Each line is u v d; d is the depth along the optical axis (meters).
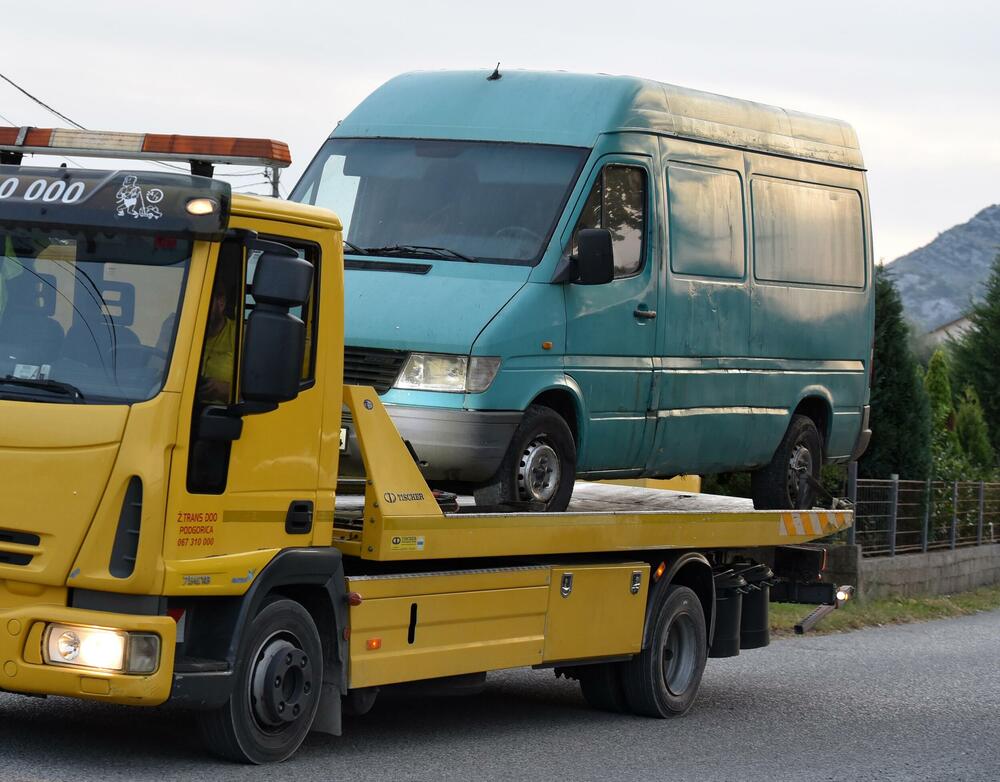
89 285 8.66
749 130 13.97
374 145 12.44
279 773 8.99
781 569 15.27
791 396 14.47
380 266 11.45
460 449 10.80
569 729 12.12
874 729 13.02
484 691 14.02
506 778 9.72
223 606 8.88
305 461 9.26
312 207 9.34
